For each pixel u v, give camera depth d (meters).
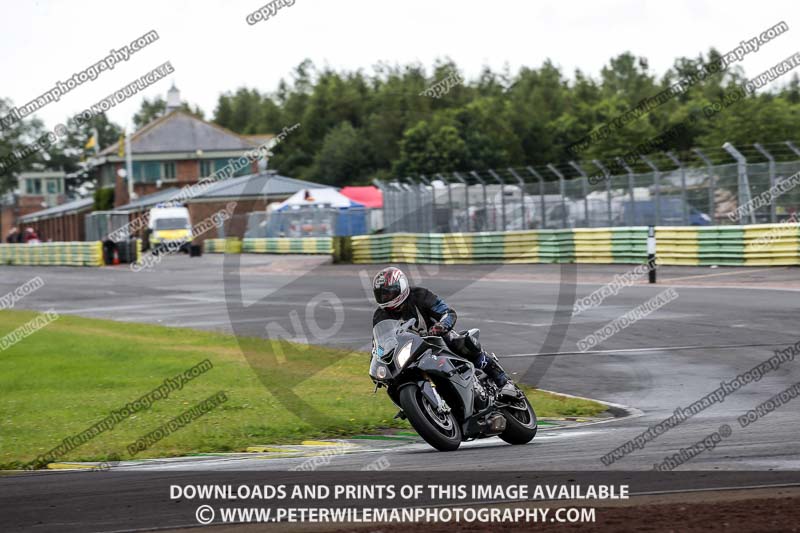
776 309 70.06
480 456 29.97
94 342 74.88
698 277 96.81
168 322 89.31
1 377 58.69
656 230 114.94
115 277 159.50
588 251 123.38
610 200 124.62
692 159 189.88
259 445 37.09
